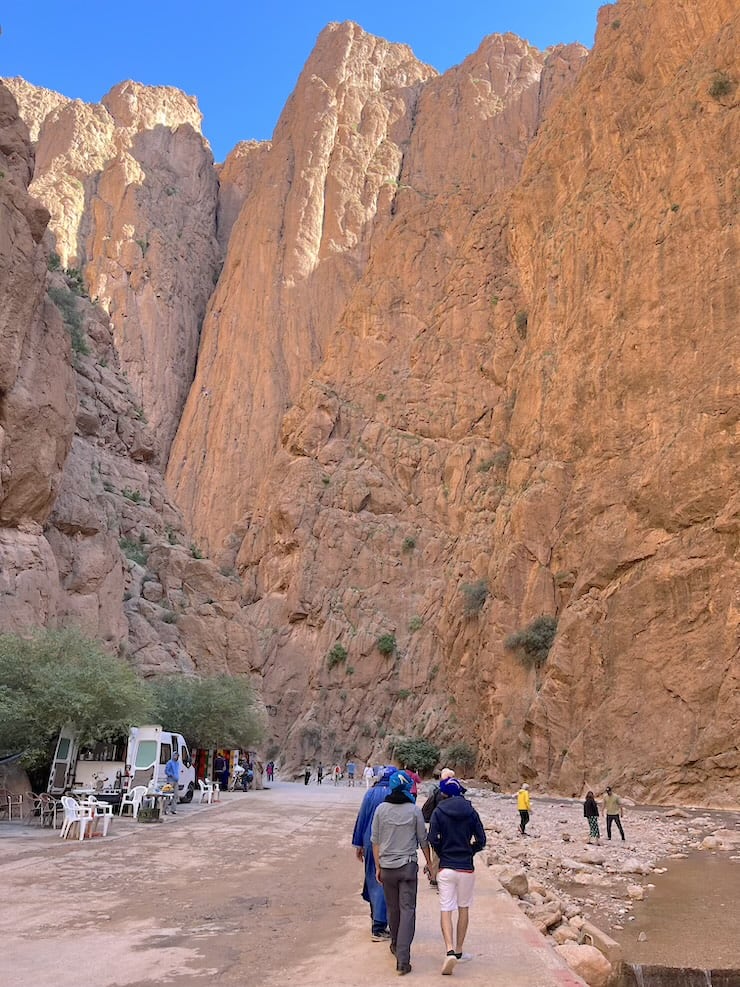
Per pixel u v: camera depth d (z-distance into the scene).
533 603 44.62
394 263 79.25
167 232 103.12
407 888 6.76
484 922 8.49
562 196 59.91
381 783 8.16
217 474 83.62
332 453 70.19
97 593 34.25
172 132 117.69
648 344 41.81
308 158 95.62
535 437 50.00
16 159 31.39
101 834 15.81
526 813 21.14
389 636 59.75
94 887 10.21
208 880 10.94
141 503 46.31
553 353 51.41
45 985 5.98
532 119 90.88
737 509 34.31
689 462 36.75
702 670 33.53
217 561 74.50
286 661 62.03
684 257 41.41
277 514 68.50
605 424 43.25
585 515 42.44
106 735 21.38
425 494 65.94
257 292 91.44
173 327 96.06
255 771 39.12
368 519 66.06
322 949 7.24
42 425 29.62
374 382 73.25
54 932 7.72
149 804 19.47
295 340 87.69
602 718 36.12
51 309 31.48
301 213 93.00
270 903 9.41
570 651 39.16
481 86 95.69
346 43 105.06
